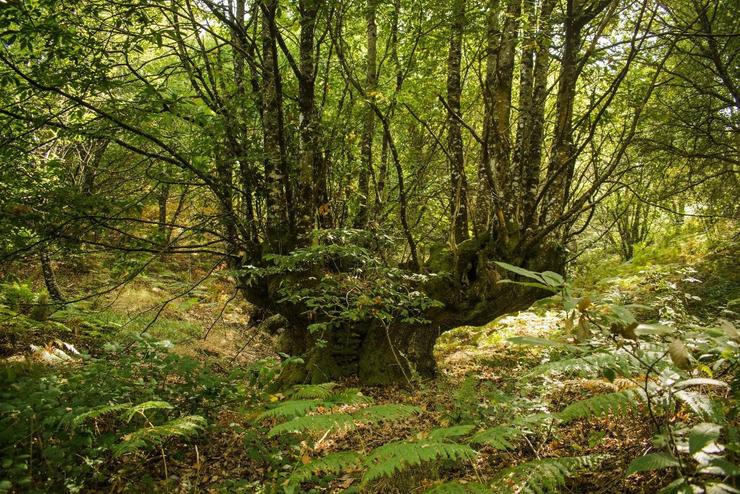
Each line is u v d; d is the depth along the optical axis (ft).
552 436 13.01
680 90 36.94
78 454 13.01
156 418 15.42
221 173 25.86
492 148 27.04
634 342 8.58
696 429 6.51
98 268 45.93
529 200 25.62
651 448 10.23
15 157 22.70
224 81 27.30
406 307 24.85
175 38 23.62
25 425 12.88
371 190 35.63
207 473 14.20
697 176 39.14
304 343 28.27
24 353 25.44
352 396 11.69
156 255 25.20
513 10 24.85
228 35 30.83
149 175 25.64
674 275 38.99
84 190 25.43
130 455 14.47
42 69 21.52
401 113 33.22
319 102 32.50
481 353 32.35
